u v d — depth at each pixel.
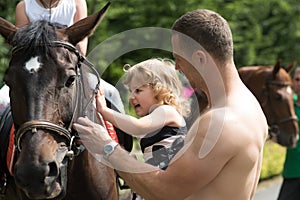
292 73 22.27
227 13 19.64
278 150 14.45
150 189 3.74
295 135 9.81
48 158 3.78
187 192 3.65
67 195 4.57
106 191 4.77
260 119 3.82
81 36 4.23
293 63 11.52
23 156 3.77
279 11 22.75
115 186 4.94
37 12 5.14
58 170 3.83
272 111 10.25
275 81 10.27
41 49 3.97
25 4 5.18
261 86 10.38
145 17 18.22
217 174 3.64
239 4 19.98
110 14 17.45
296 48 22.84
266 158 13.41
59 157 3.90
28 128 3.84
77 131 3.98
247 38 20.95
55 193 3.86
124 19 18.16
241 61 20.75
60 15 5.14
